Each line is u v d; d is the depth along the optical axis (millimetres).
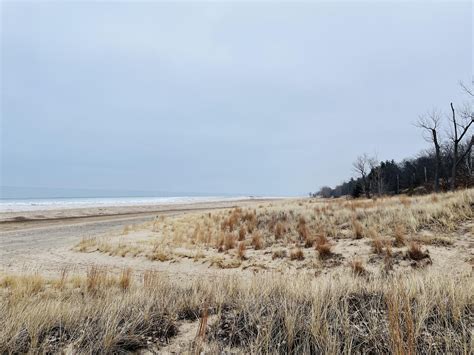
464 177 33969
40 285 6617
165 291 4523
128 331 3141
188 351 2785
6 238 17875
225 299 3979
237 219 17391
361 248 9016
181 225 19500
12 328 3068
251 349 2625
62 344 2938
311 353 2691
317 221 13203
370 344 2684
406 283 3842
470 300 3225
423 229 9672
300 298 3688
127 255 11531
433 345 2574
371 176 46062
